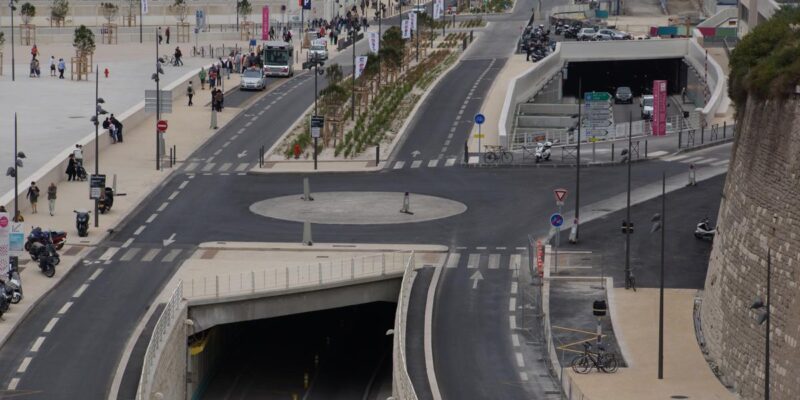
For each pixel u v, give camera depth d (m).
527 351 131.75
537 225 171.38
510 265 156.88
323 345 159.62
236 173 199.12
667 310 139.12
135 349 131.50
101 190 168.38
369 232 168.25
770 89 118.06
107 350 131.38
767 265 112.62
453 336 135.88
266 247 161.50
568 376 121.81
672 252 158.88
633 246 161.25
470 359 129.88
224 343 153.00
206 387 145.00
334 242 164.00
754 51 129.62
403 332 131.88
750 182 121.88
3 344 131.88
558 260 156.75
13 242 143.50
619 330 134.00
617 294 144.62
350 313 167.38
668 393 118.06
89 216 169.75
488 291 148.62
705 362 125.69
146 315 139.75
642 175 194.62
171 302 133.38
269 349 157.62
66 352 130.75
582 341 132.00
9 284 140.00
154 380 121.75
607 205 178.88
